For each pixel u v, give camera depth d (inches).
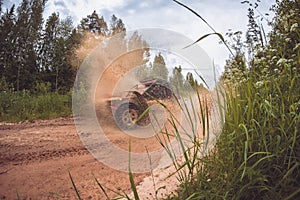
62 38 846.5
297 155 60.9
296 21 93.7
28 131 225.3
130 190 97.0
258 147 63.0
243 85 82.8
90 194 95.0
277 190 59.8
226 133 67.4
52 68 853.8
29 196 94.0
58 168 125.0
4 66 848.9
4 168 124.6
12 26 884.6
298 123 61.9
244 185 59.4
